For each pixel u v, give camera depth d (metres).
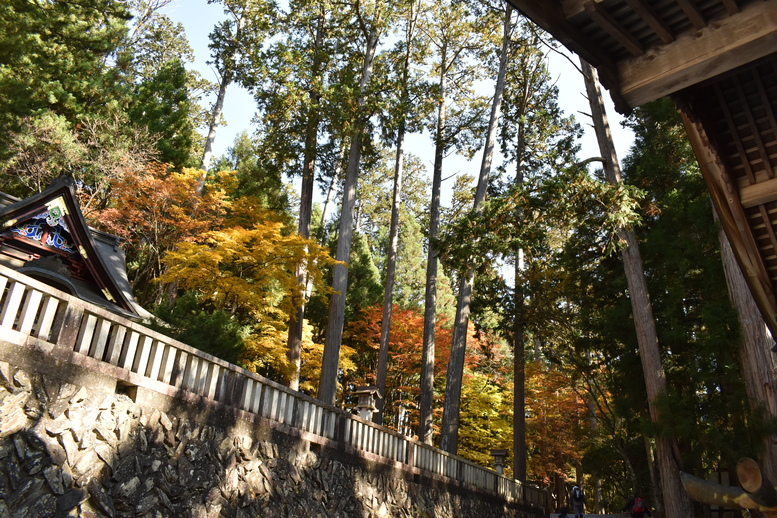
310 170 20.27
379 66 21.23
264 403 8.78
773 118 4.20
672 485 11.25
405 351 25.83
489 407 25.98
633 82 3.53
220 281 15.40
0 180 16.73
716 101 4.27
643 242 15.39
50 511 5.42
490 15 22.00
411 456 12.60
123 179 17.44
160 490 6.61
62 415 5.86
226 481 7.55
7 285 5.80
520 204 11.75
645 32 3.47
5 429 5.34
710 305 11.58
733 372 11.77
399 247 34.50
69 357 6.09
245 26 22.91
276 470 8.56
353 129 18.48
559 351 18.88
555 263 18.84
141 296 20.94
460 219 12.30
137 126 20.08
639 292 12.51
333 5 20.50
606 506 27.81
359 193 36.50
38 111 16.70
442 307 31.34
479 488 15.48
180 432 7.17
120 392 6.74
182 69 23.73
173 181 17.66
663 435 11.36
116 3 19.92
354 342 27.56
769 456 9.95
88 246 11.40
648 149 16.77
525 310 19.05
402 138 24.20
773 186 4.34
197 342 12.62
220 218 18.50
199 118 29.34
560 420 25.17
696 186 14.12
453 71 24.95
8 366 5.52
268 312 19.95
